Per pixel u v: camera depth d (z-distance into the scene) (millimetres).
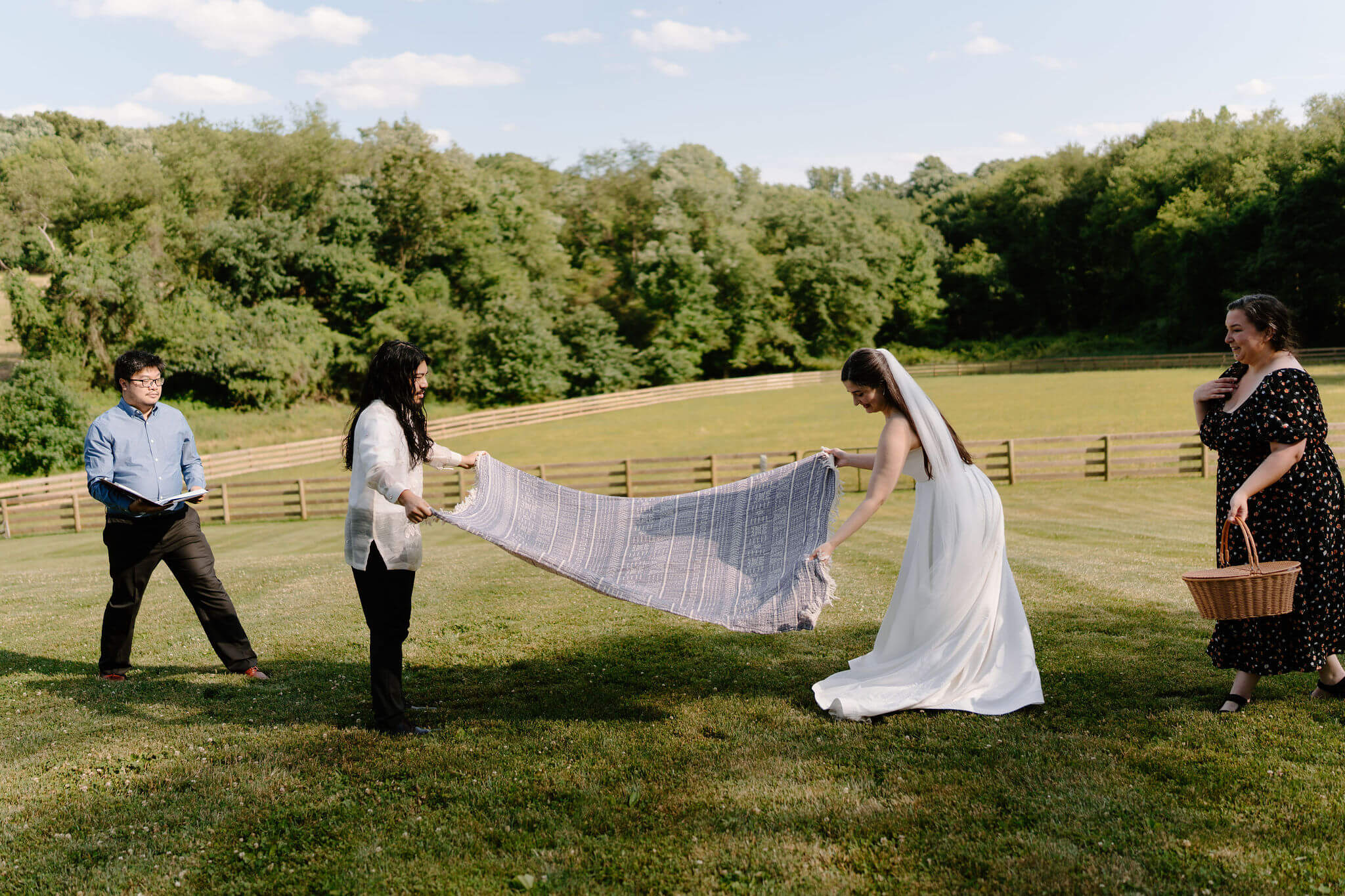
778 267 66750
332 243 54750
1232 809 3014
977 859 2768
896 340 75750
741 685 4582
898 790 3264
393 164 56625
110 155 57875
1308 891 2525
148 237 49969
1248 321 3830
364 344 52000
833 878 2697
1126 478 19844
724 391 51656
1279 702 3959
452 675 4934
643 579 4078
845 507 17203
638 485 21328
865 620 6004
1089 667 4629
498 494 4320
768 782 3354
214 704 4492
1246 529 3656
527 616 6387
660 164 64188
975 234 83438
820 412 39625
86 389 43562
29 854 2969
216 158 54031
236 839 3051
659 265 59188
